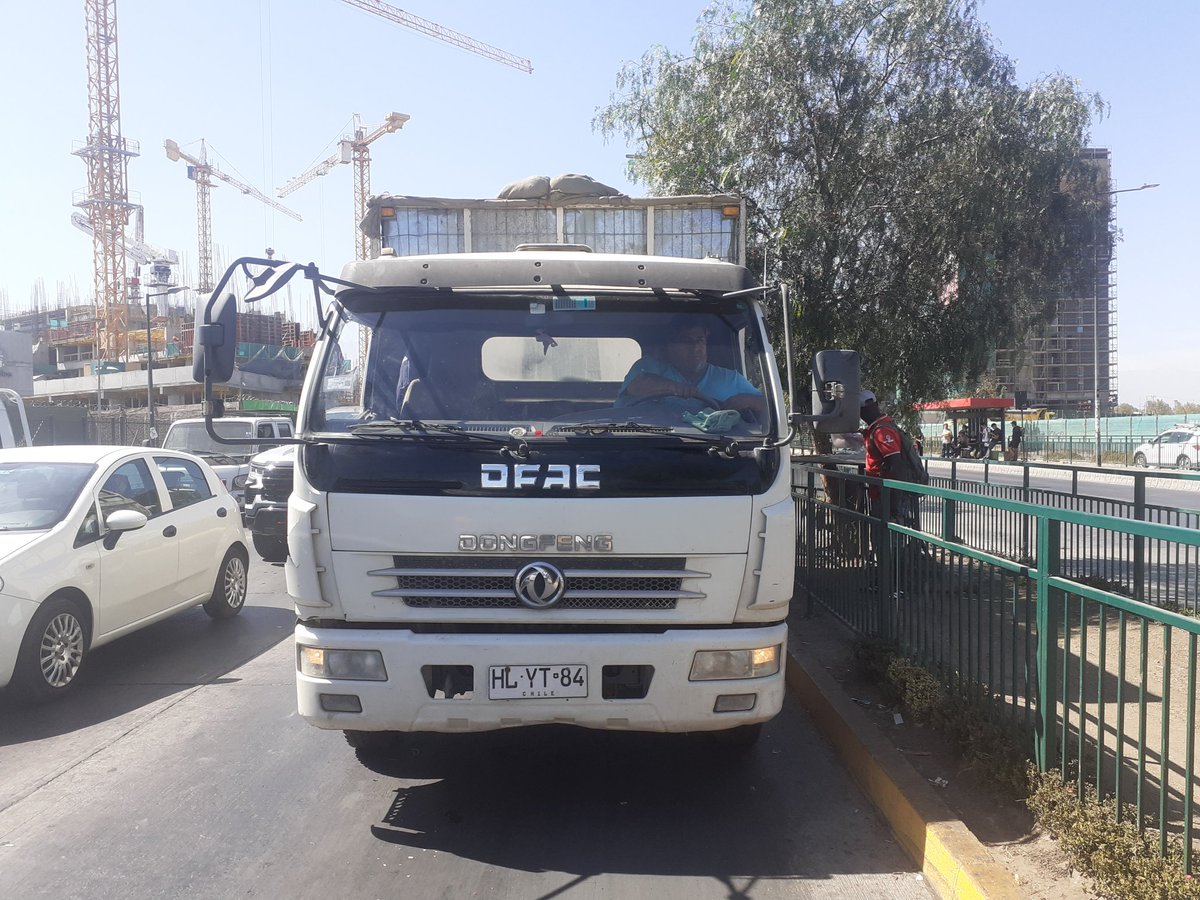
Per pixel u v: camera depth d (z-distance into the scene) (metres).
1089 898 3.31
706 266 4.68
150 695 6.48
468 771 5.02
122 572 7.02
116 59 83.25
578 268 4.64
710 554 4.04
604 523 3.97
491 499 3.98
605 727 4.07
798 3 11.13
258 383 63.06
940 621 5.20
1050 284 11.88
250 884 3.79
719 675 4.04
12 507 6.67
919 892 3.73
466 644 3.96
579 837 4.23
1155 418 43.03
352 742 4.98
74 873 3.88
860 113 11.30
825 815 4.48
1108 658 3.78
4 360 43.59
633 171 13.77
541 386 4.48
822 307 11.69
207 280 84.81
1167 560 5.85
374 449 4.05
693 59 12.35
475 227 6.81
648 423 4.34
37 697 6.12
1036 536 4.07
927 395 12.47
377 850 4.09
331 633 4.05
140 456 7.86
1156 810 3.51
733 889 3.75
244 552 9.23
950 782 4.41
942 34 11.25
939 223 11.11
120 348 84.00
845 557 7.14
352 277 4.67
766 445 4.18
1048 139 11.23
